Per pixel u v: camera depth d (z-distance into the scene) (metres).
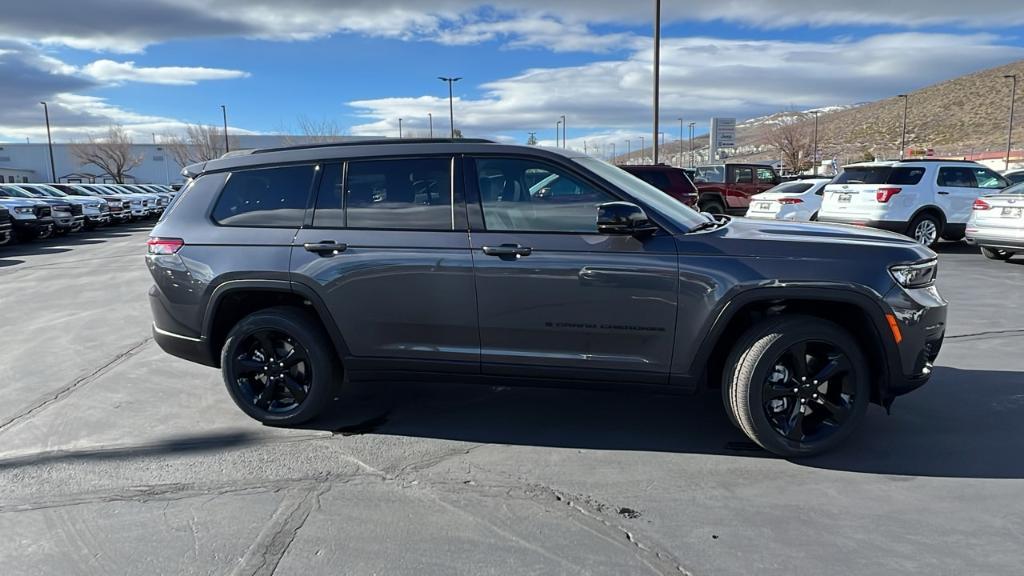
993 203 10.54
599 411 4.60
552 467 3.71
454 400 4.85
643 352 3.78
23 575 2.73
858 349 3.64
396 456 3.88
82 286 10.35
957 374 5.20
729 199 19.19
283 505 3.29
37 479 3.61
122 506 3.30
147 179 70.69
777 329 3.60
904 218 12.11
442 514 3.19
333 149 4.20
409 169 4.04
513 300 3.83
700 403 4.74
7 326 7.45
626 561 2.78
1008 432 4.10
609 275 3.69
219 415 4.56
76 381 5.36
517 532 3.02
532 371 3.92
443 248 3.89
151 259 4.39
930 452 3.83
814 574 2.67
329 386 4.27
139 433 4.25
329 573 2.71
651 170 13.96
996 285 8.94
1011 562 2.73
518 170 3.91
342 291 4.03
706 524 3.07
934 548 2.84
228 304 4.34
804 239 3.68
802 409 3.70
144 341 6.68
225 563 2.79
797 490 3.40
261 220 4.22
